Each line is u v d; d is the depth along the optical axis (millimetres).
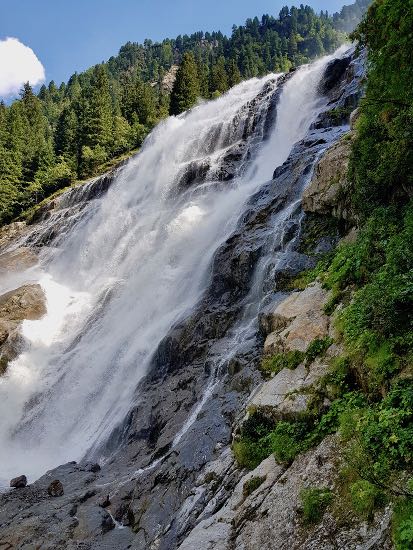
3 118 76500
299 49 168250
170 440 12617
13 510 11844
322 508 6223
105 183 45438
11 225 49000
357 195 12531
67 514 11141
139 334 21000
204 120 44375
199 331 16781
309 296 12156
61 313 28172
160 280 23844
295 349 10305
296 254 15195
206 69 96625
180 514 9297
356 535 5523
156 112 73688
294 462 7633
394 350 7602
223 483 8977
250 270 17016
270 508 6941
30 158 64438
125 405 16906
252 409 9594
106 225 36375
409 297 7816
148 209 35625
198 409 13227
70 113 74375
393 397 6773
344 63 33625
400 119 10477
